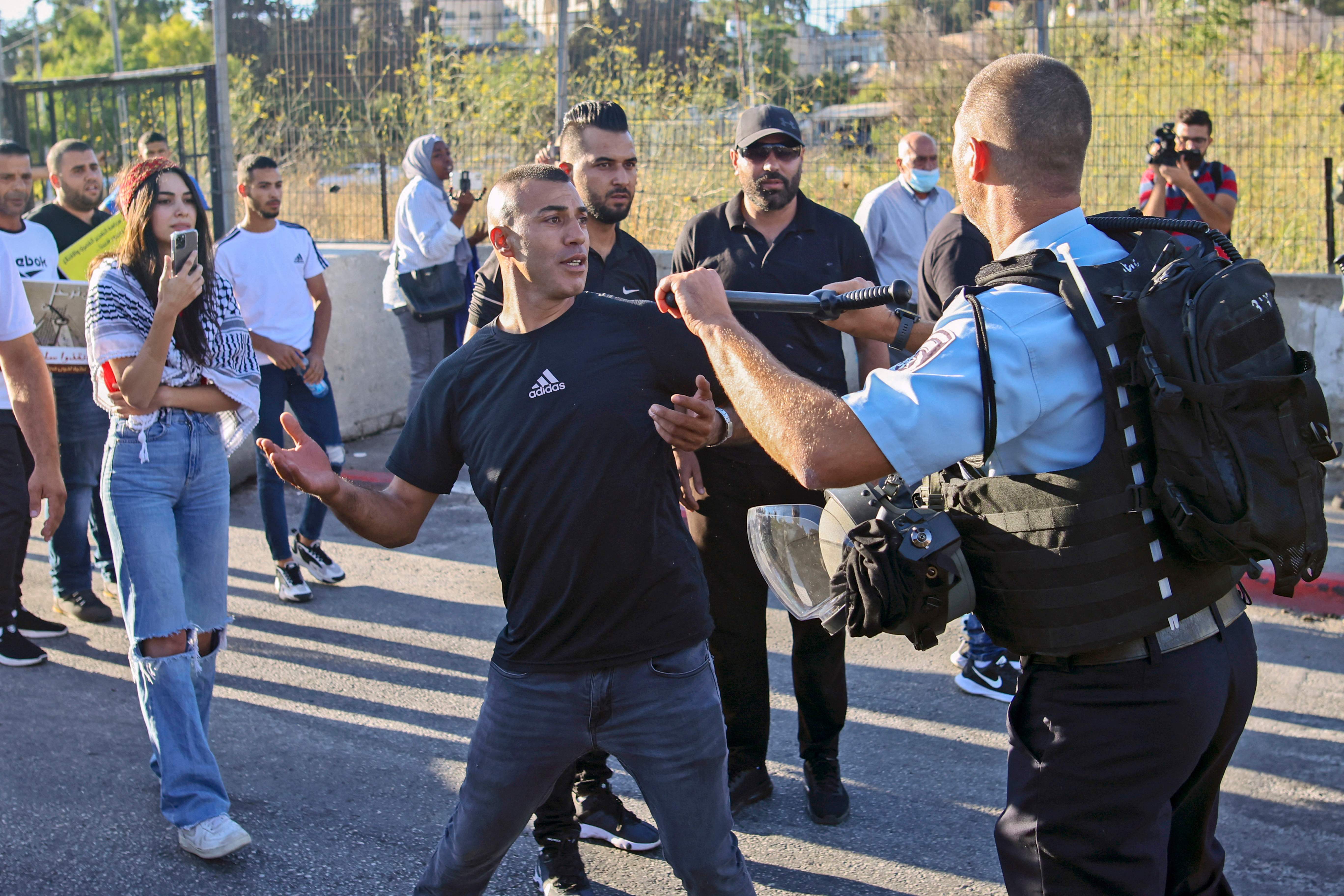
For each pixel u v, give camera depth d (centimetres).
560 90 761
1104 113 748
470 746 242
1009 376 178
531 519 223
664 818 229
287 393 539
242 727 390
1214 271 183
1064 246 187
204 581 329
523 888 304
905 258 607
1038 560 185
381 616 500
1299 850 313
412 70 847
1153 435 179
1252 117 744
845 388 357
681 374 231
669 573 225
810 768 340
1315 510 181
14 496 432
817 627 326
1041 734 193
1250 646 198
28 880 298
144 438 315
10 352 353
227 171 802
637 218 780
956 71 729
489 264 318
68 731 385
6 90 863
